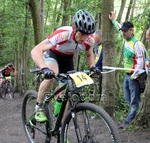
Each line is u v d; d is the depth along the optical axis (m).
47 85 2.94
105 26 4.67
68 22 9.11
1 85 11.76
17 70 15.91
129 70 4.23
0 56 18.95
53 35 2.60
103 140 2.74
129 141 3.70
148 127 4.08
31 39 12.73
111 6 4.60
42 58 2.51
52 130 2.90
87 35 2.47
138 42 4.14
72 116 2.48
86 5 7.35
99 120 2.47
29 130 3.62
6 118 6.15
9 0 11.18
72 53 2.92
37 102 3.08
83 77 2.42
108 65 4.74
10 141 4.26
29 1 8.34
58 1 13.10
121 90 8.30
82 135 2.49
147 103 4.11
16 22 11.17
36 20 8.51
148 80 4.11
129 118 4.32
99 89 5.41
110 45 4.70
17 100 10.35
